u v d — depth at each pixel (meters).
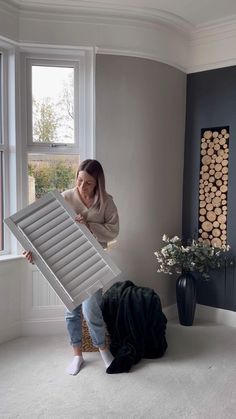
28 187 3.02
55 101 3.05
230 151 3.25
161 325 2.68
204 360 2.58
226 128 3.30
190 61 3.43
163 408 2.02
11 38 2.77
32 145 3.01
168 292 3.47
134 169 3.18
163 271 3.22
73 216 2.19
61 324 3.05
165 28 3.18
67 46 2.90
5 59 2.87
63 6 2.84
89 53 2.98
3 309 2.86
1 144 2.91
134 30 3.05
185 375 2.37
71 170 3.12
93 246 2.13
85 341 2.69
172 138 3.41
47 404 2.05
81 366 2.47
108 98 3.03
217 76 3.29
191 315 3.24
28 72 2.97
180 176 3.52
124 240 3.16
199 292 3.47
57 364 2.51
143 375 2.37
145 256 3.28
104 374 2.37
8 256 2.91
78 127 3.08
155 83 3.21
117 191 3.12
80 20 2.92
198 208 3.47
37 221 2.16
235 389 2.21
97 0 2.80
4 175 2.94
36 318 3.02
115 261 3.13
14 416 1.93
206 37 3.31
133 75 3.10
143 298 2.69
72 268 2.07
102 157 3.05
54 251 2.10
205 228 3.44
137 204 3.21
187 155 3.52
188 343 2.87
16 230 2.12
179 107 3.44
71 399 2.10
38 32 2.86
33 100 3.01
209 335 3.04
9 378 2.32
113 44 3.00
